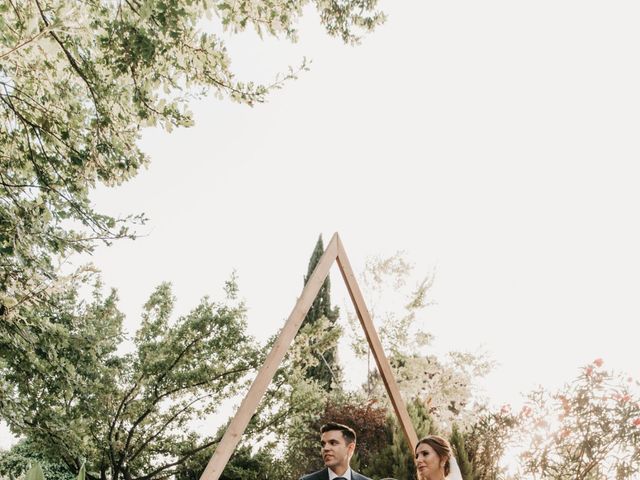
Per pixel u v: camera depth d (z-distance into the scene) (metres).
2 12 4.21
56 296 7.02
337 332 10.79
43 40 4.10
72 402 8.48
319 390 10.98
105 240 5.49
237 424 3.28
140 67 4.56
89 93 5.56
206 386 10.30
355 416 9.22
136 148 5.66
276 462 10.55
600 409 5.97
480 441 7.25
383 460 7.29
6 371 6.52
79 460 9.32
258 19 4.72
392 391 4.45
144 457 10.44
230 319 10.47
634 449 5.69
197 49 4.84
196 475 10.88
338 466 3.62
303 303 3.81
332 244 4.14
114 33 4.29
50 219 5.17
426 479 3.54
